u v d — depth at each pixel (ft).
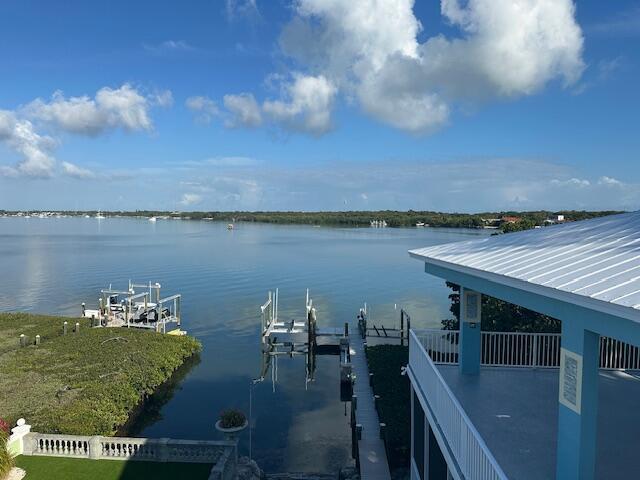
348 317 143.23
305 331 115.75
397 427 60.23
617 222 32.89
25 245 365.20
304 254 307.99
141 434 72.38
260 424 75.77
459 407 26.13
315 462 64.18
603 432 29.09
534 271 23.03
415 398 43.29
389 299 170.50
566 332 20.90
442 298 172.65
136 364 89.76
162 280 205.77
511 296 25.86
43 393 75.00
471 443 23.99
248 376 97.30
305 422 76.59
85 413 67.46
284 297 172.86
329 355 113.60
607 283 18.54
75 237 464.65
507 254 29.30
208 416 78.74
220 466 48.26
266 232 572.10
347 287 193.16
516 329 72.13
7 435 49.73
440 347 47.67
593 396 19.92
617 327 17.58
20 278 207.41
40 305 155.74
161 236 485.15
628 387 36.70
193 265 251.60
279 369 102.01
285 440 70.49
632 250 23.11
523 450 26.66
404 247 356.18
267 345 112.06
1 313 134.82
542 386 36.99
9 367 86.99
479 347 39.78
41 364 89.15
